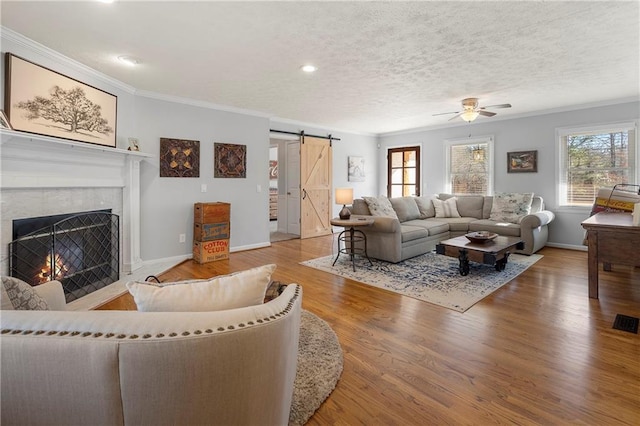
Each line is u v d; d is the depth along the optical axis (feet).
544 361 6.55
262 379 3.11
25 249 8.63
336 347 7.11
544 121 18.08
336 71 11.50
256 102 15.90
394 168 25.82
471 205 19.49
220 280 3.72
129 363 2.57
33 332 2.64
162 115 14.48
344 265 14.43
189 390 2.71
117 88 12.51
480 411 5.15
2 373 2.60
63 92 9.89
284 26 8.21
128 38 8.82
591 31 8.62
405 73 11.77
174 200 15.07
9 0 6.97
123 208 12.78
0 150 7.93
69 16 7.67
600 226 9.73
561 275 12.55
